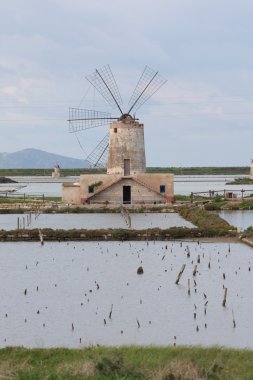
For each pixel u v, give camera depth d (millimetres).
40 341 35312
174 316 39812
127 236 70062
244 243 66625
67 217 91938
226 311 40719
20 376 27203
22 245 67000
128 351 31141
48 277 50625
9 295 45031
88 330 37250
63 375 27422
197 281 48812
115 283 48406
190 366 28125
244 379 27297
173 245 65875
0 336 36219
